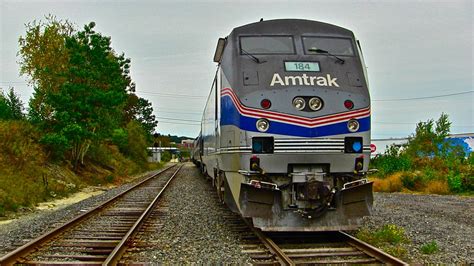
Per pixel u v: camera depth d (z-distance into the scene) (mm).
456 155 32781
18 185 17125
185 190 20844
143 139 55469
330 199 8617
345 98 8812
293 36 9594
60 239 9062
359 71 9297
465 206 15477
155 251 8008
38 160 22547
